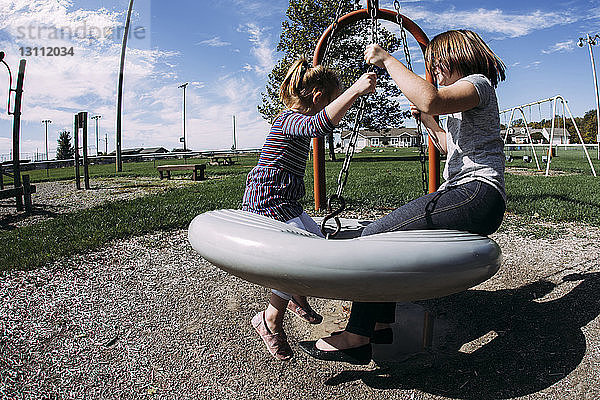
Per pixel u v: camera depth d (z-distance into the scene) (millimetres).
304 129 2131
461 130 2111
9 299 3096
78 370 2258
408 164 17922
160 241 4609
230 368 2277
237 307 2973
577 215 5191
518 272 3438
